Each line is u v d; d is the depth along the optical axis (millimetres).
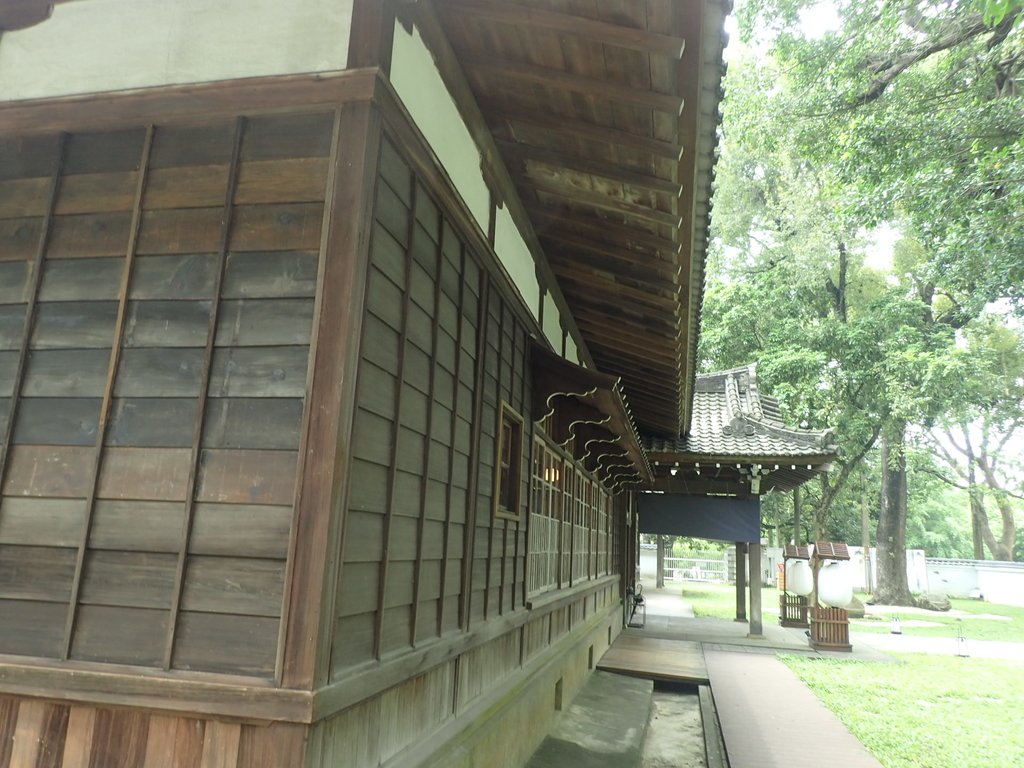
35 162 2855
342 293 2461
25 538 2502
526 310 5090
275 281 2543
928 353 18594
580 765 5328
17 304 2732
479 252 4051
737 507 14102
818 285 23281
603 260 5543
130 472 2479
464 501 3875
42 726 2363
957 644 14977
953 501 47188
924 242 12773
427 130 3186
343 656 2447
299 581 2273
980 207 10523
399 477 2934
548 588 6555
